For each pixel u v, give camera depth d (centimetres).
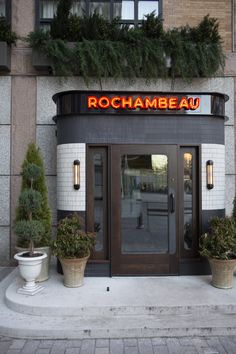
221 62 665
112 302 436
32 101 675
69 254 488
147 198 552
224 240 484
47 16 712
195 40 670
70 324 407
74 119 546
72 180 545
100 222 555
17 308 435
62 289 485
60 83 673
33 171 512
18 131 673
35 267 466
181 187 554
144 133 547
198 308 429
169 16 701
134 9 716
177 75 678
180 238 553
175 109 548
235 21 705
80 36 659
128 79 671
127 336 396
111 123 545
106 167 553
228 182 686
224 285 488
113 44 648
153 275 545
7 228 668
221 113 563
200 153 552
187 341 388
